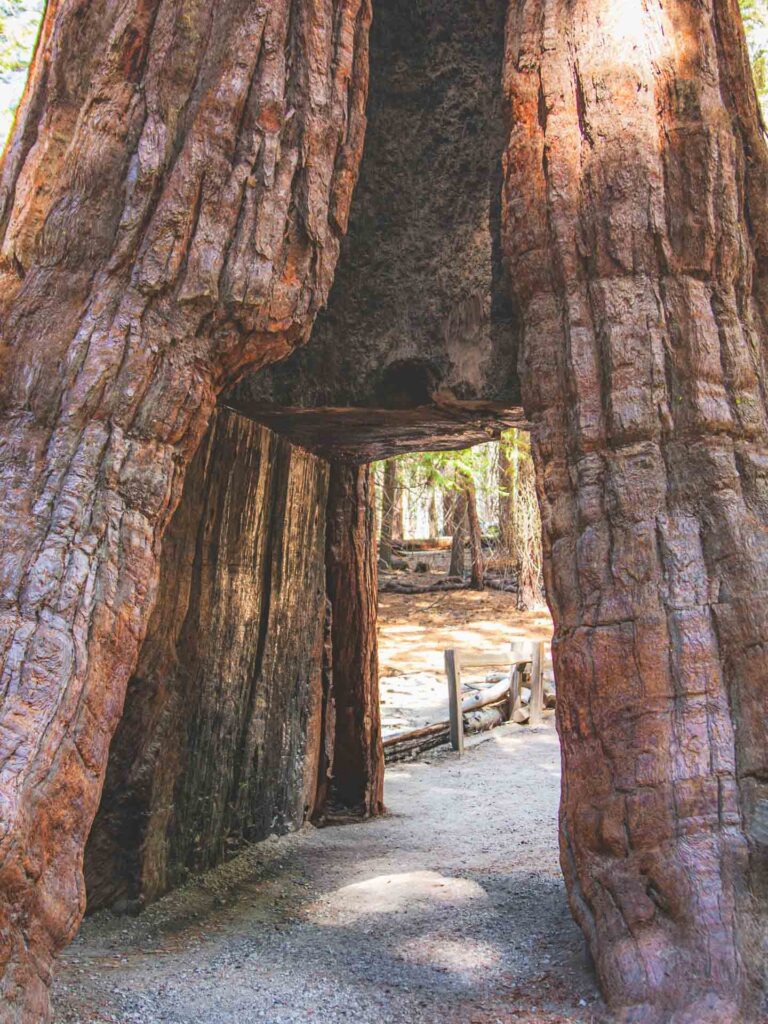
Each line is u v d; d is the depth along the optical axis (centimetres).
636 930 334
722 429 383
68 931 292
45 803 288
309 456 627
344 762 682
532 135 435
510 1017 326
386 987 356
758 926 321
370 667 699
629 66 419
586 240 410
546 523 402
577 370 399
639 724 356
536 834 617
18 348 343
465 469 1956
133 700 454
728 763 346
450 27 515
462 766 894
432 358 498
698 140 405
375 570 717
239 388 515
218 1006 335
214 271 363
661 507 378
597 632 372
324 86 403
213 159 371
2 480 324
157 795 463
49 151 370
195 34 385
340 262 520
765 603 361
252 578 559
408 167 517
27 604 306
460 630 1762
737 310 407
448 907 452
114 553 329
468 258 494
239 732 550
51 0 398
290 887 505
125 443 340
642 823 346
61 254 356
